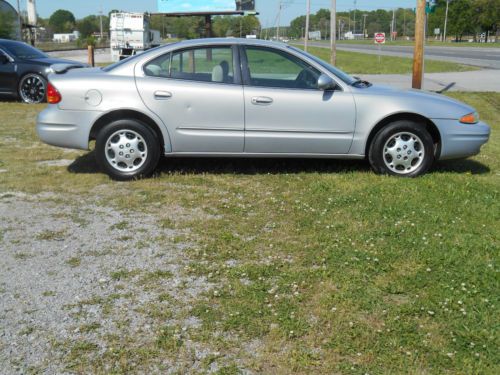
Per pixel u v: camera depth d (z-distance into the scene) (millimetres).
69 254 4285
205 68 6285
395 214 5070
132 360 2959
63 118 6164
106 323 3311
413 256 4141
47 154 7645
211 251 4336
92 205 5465
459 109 6414
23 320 3332
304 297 3586
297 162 7168
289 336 3158
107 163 6258
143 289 3723
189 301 3557
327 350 3037
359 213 5113
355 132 6305
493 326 3227
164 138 6234
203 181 6320
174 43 6340
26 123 10320
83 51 51812
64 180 6340
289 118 6230
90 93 6121
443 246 4324
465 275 3826
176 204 5496
